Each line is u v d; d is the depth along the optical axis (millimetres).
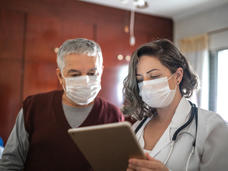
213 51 3426
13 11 2967
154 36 3904
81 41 1160
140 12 3797
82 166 1171
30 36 3049
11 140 1215
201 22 3584
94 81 1159
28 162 1197
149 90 1111
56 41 3191
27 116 1232
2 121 2881
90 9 3426
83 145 897
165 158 1049
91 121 1225
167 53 1117
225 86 3291
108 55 3523
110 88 3508
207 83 3408
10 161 1184
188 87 1203
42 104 1267
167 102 1137
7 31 2932
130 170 876
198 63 3494
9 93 2924
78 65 1123
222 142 1000
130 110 1269
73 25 3307
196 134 1058
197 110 1147
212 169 985
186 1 3295
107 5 3537
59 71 1223
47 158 1170
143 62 1134
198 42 3535
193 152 1031
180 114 1131
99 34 3479
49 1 3172
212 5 3346
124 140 811
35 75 3057
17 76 2965
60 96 1284
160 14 3875
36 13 3092
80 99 1163
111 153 887
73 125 1206
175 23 4066
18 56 2977
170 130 1112
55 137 1181
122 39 3639
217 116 1101
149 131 1225
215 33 3357
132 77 1189
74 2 3320
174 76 1142
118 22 3619
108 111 1293
